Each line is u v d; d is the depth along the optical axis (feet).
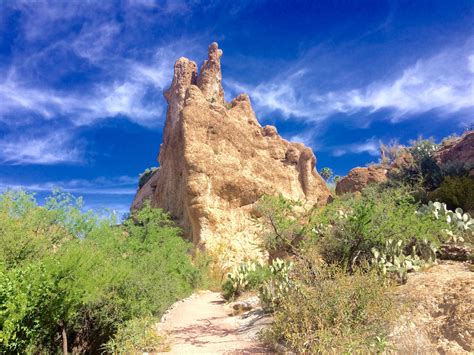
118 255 45.88
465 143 102.73
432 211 38.55
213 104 162.61
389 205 35.24
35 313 25.58
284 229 35.86
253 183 142.82
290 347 22.76
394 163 126.41
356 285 22.22
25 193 36.11
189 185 133.49
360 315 20.52
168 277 54.85
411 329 19.34
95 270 30.91
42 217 36.17
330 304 21.91
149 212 83.87
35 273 25.18
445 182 59.98
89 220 40.52
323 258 34.83
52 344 32.53
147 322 31.42
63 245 33.68
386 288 22.41
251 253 125.90
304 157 179.52
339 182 140.36
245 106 188.85
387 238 34.14
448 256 33.01
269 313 34.24
